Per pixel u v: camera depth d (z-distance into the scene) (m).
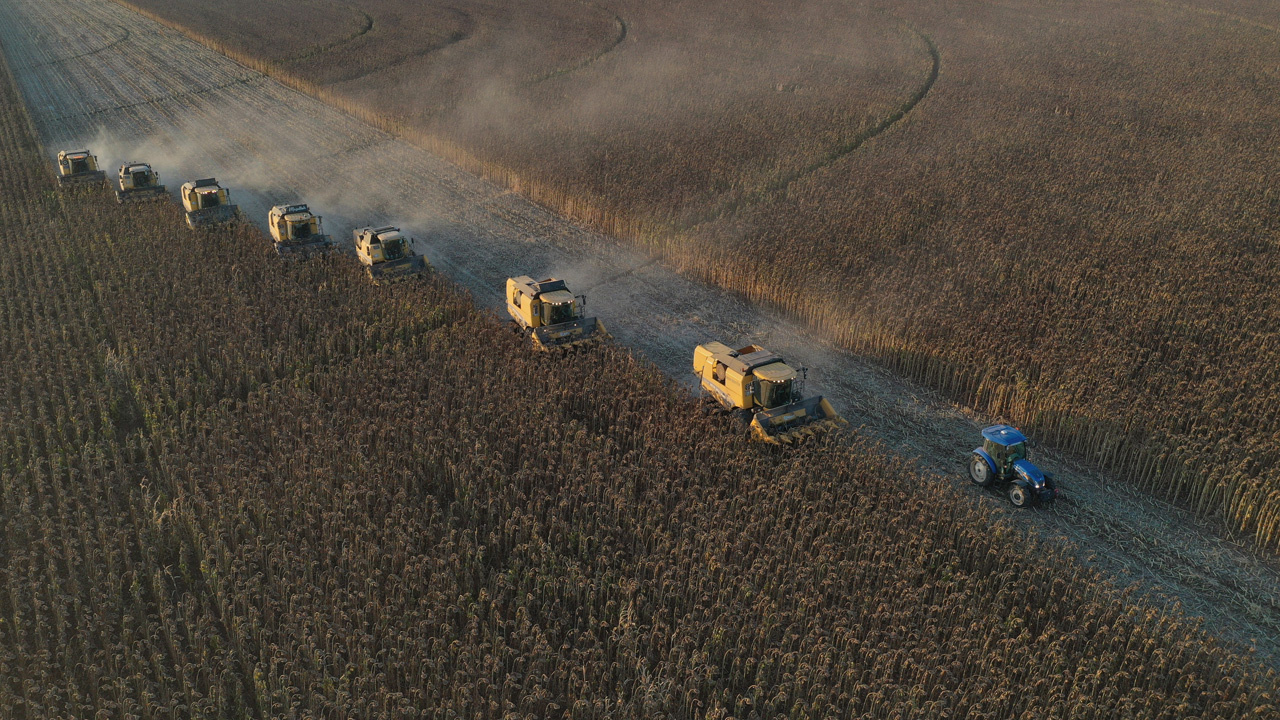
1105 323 33.34
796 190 49.56
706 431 27.12
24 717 18.23
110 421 27.69
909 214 45.00
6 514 23.55
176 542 22.70
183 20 105.56
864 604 20.23
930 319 33.91
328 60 85.62
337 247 42.47
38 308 35.59
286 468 25.19
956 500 24.03
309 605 20.56
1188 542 23.75
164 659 19.64
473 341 32.53
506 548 22.81
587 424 28.50
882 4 105.12
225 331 32.94
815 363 33.53
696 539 22.30
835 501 24.27
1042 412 28.45
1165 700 18.02
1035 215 45.00
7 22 109.31
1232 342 31.72
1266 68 74.50
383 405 27.89
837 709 17.97
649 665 19.45
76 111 72.62
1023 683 18.62
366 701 18.50
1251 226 43.25
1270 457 25.58
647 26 97.69
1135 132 58.94
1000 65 77.50
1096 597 20.52
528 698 18.14
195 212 43.44
